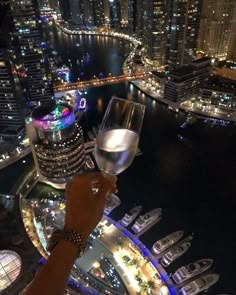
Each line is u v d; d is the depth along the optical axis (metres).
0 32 131.50
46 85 168.25
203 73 179.62
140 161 137.00
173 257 97.44
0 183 128.25
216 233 104.50
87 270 95.56
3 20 131.88
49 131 111.62
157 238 104.44
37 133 116.19
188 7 179.88
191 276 92.44
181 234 104.31
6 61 134.38
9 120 150.62
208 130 157.38
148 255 99.69
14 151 144.00
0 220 87.06
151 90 195.50
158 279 93.12
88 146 144.62
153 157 139.25
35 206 110.19
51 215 108.50
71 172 121.25
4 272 72.75
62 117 111.81
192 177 127.38
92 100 189.25
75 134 119.50
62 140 115.06
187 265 94.19
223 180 125.25
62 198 121.50
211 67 194.00
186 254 98.69
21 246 79.62
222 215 110.62
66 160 117.81
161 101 183.62
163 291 90.06
